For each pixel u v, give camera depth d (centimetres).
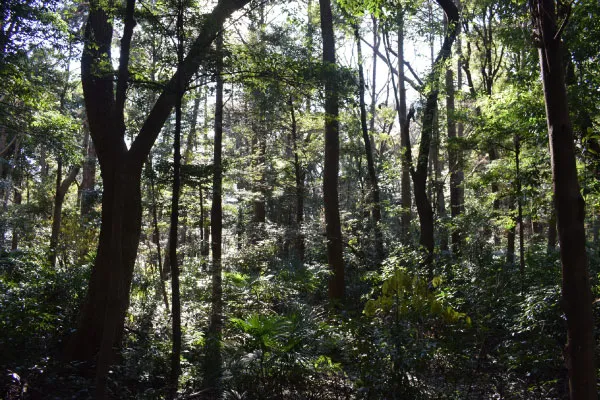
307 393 645
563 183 391
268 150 1991
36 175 2106
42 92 1100
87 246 1588
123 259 815
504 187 1227
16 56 887
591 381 374
